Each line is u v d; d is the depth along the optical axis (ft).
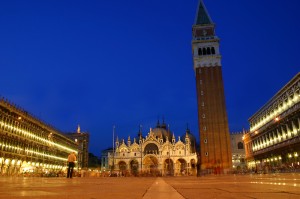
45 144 401.70
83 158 620.08
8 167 291.17
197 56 437.99
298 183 38.65
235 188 31.07
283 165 254.06
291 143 264.72
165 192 27.61
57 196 22.71
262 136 367.25
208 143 399.24
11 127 304.91
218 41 445.37
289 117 271.90
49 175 293.02
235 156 533.96
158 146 544.21
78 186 40.88
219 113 409.28
